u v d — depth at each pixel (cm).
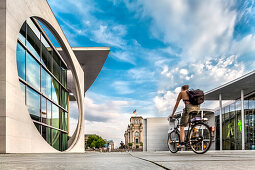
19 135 1054
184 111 606
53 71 1934
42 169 174
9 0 1008
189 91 595
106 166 202
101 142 14838
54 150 1572
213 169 159
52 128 1834
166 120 7981
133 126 14088
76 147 2273
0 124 935
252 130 3922
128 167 188
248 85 4041
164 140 7875
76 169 175
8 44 991
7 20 988
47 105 1734
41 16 1418
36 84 1491
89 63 3181
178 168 169
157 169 169
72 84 2478
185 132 673
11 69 1011
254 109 3994
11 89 1001
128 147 13738
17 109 1047
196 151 586
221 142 4569
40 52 1591
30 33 1402
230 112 4591
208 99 5103
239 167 173
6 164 239
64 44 1980
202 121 567
